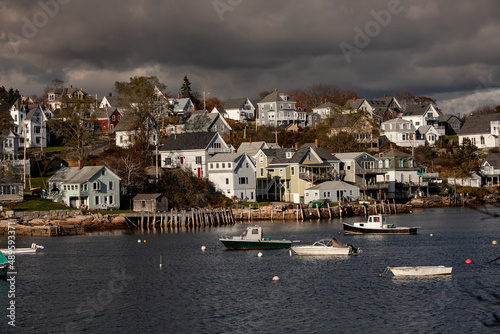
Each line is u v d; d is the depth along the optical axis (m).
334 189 115.12
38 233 89.94
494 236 81.69
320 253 66.44
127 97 127.69
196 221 98.06
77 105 129.00
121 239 84.00
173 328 41.38
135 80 127.75
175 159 129.62
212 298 48.59
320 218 106.88
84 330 41.44
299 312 44.09
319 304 46.00
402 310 43.94
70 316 44.62
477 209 123.12
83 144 131.25
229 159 116.12
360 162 129.25
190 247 74.81
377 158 134.12
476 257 64.00
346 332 39.69
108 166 114.75
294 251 67.44
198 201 109.06
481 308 43.88
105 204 105.06
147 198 103.25
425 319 41.81
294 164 119.94
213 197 112.56
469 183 137.38
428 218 107.81
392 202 127.38
